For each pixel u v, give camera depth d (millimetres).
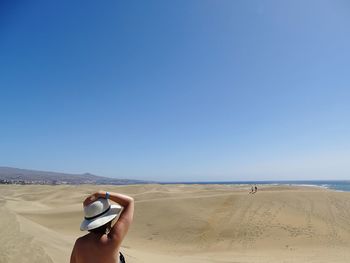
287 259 15516
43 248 8758
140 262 12000
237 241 20344
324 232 21031
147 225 24531
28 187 64000
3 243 8586
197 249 19438
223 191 43250
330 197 29812
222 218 24641
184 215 25766
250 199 29297
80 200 43281
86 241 2525
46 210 30906
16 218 13117
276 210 25875
